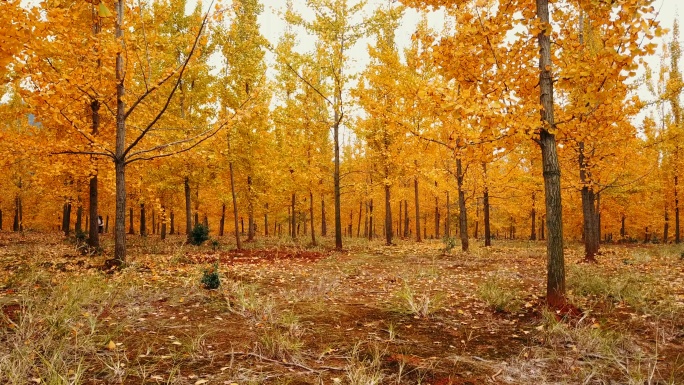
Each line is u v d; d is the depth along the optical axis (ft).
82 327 11.82
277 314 14.89
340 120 43.42
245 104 27.35
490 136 15.94
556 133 16.11
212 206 73.82
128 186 36.63
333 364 10.18
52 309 12.65
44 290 16.49
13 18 12.03
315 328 13.46
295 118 44.14
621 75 13.09
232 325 13.48
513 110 15.66
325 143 62.18
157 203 30.45
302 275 25.75
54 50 19.93
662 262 34.47
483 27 15.96
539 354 11.33
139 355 10.18
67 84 20.44
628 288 19.94
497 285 21.04
